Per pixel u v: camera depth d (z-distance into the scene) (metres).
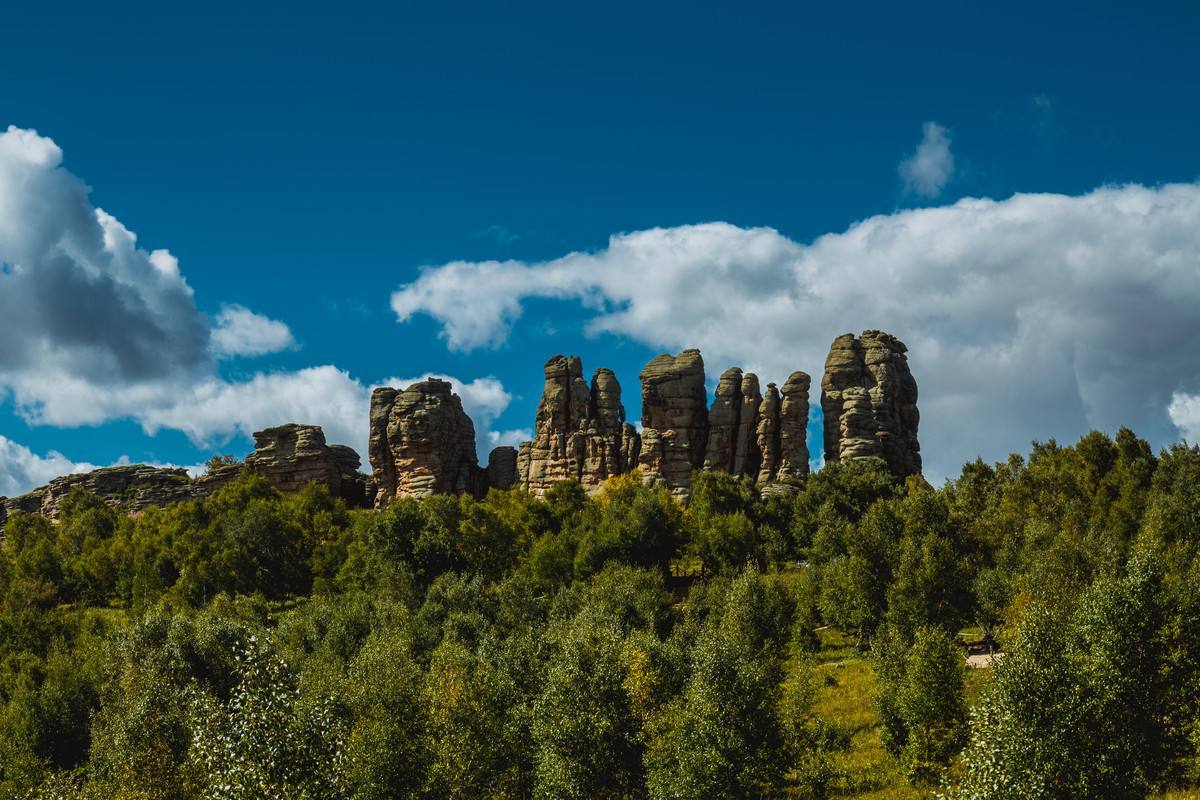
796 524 138.50
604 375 191.62
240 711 40.44
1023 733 40.00
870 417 171.25
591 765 59.59
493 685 70.75
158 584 142.62
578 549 132.00
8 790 73.88
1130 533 100.94
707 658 59.91
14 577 151.38
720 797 54.31
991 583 88.44
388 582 121.50
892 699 62.84
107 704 86.44
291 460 194.62
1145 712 45.78
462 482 191.38
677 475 172.75
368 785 56.47
